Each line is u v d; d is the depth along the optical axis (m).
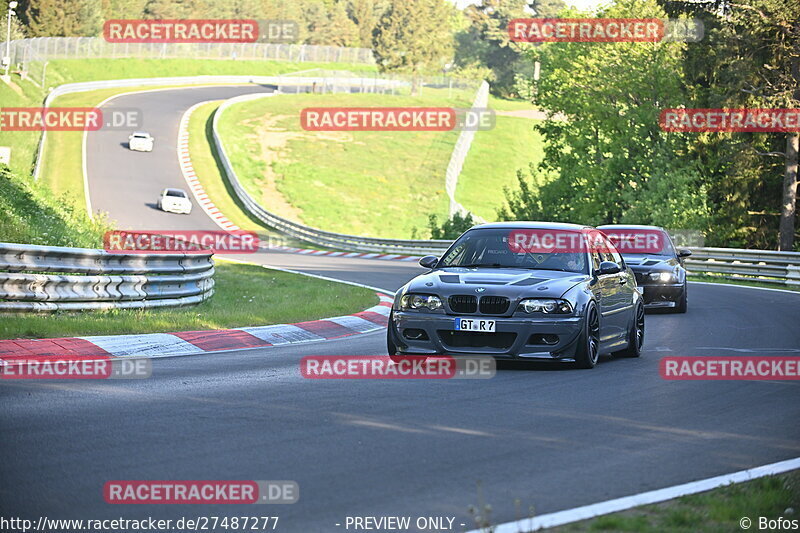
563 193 199.00
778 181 159.00
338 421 26.62
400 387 32.94
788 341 50.06
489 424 26.58
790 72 150.38
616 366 39.72
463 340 37.03
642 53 176.12
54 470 20.64
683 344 49.00
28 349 38.84
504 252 41.25
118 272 52.09
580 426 26.59
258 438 24.22
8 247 44.72
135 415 26.84
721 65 153.12
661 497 18.83
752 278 111.81
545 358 36.62
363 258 152.50
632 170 181.12
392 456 22.53
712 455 23.25
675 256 71.88
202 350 43.34
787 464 21.86
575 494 19.38
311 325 53.19
